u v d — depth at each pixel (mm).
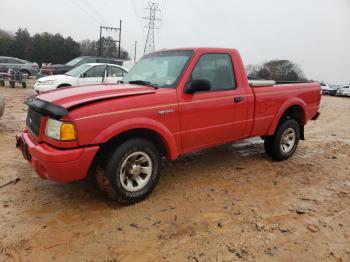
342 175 4980
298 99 5473
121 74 12430
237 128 4652
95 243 2996
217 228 3301
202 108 4125
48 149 3230
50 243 2977
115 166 3449
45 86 11555
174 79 4039
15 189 4055
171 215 3537
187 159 5512
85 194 3977
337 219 3578
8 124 7789
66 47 65375
